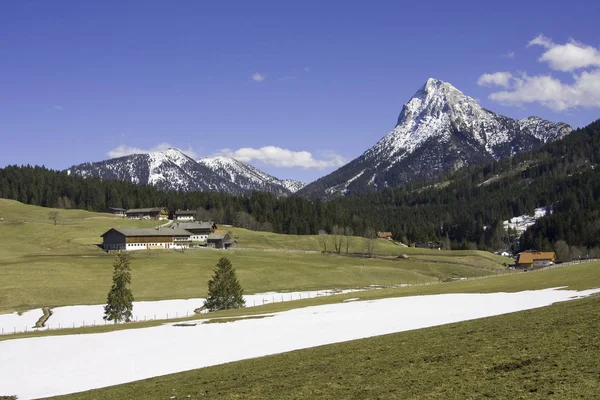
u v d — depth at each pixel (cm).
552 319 3978
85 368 4750
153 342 5872
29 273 13938
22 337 7219
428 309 6688
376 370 3166
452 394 2444
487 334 3775
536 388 2348
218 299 10688
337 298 9919
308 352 4234
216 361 4478
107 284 13512
